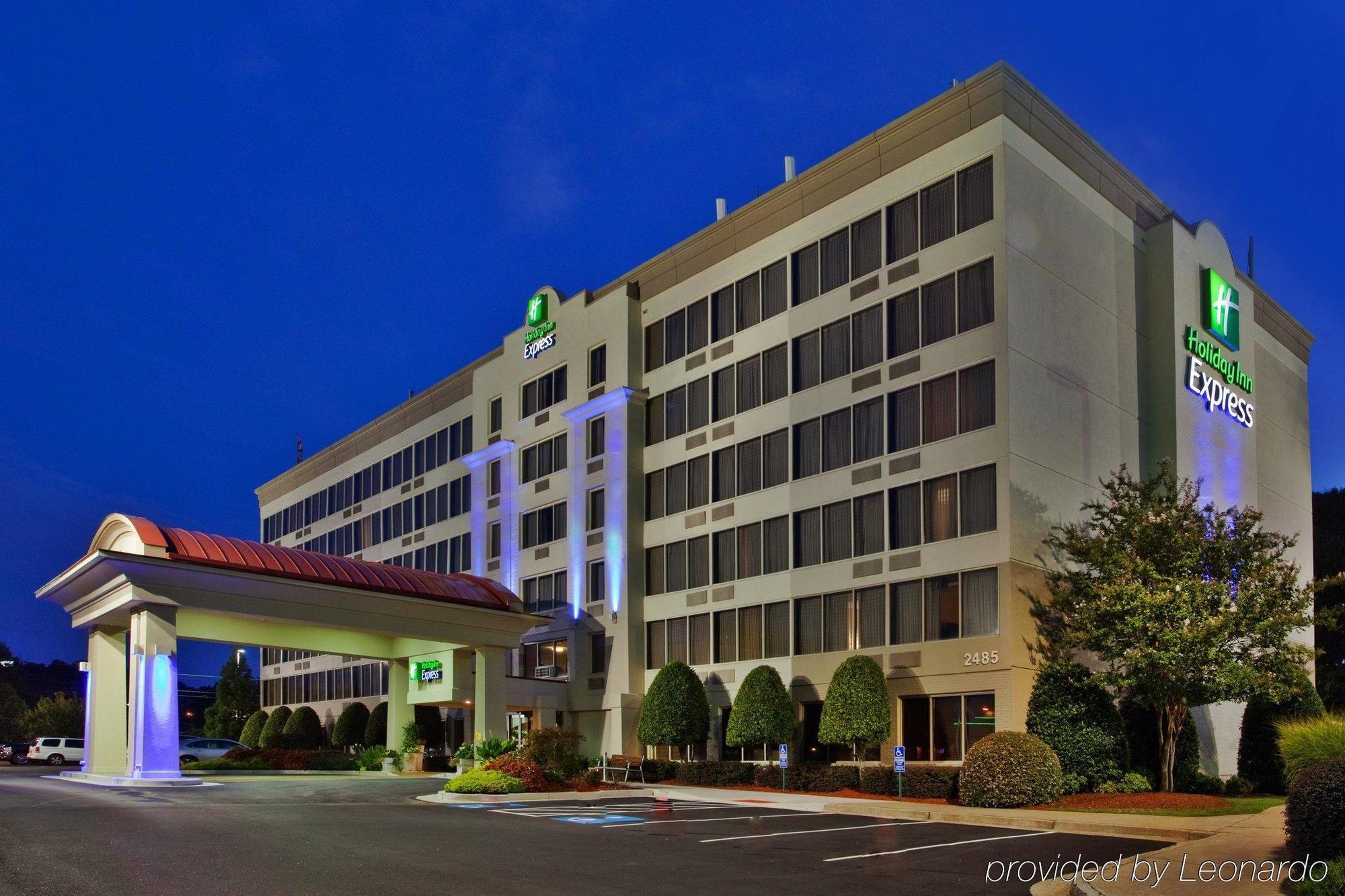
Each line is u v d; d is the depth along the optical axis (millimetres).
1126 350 36406
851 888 14164
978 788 25859
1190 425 37562
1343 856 12492
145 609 33312
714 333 41812
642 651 42719
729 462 40406
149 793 27531
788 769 32656
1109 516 30219
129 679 34500
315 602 36594
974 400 32250
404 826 20516
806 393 37562
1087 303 34875
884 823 22922
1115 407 35469
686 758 39875
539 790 29766
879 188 36031
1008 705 29984
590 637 44406
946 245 33688
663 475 43312
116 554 32312
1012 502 30859
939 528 32688
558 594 46625
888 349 34969
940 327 33562
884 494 34438
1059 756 28047
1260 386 44031
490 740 33875
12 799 25062
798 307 38344
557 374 49000
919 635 32781
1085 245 35219
